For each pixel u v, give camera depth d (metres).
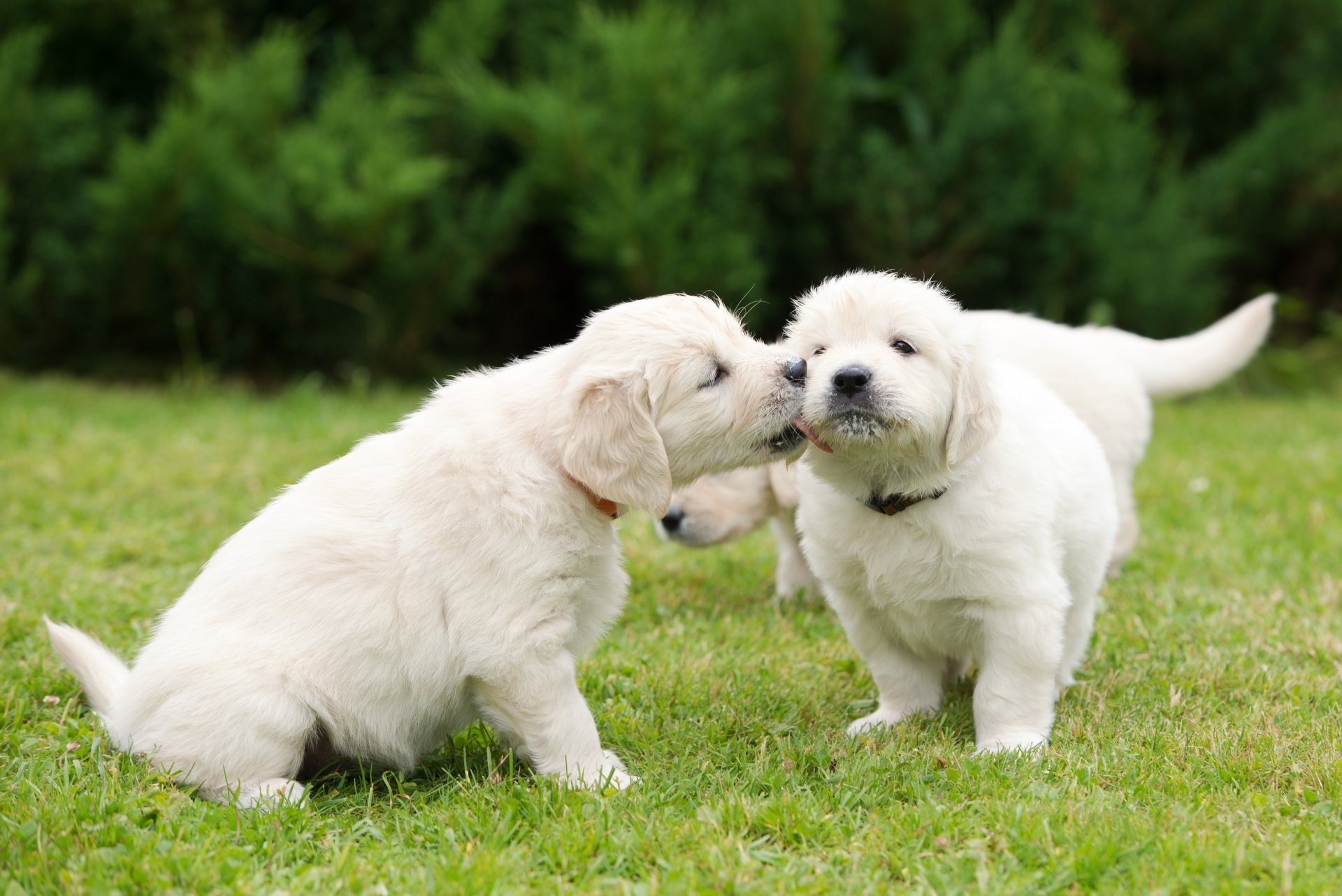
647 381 3.78
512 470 3.74
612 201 11.38
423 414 4.08
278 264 11.65
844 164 12.31
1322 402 12.83
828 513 4.35
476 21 12.35
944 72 12.84
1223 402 12.95
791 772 3.80
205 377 12.48
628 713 4.43
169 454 8.80
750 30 12.18
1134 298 12.44
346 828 3.46
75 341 13.02
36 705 4.37
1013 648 4.12
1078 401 5.72
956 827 3.34
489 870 3.11
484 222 12.04
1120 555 6.19
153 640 3.84
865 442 3.95
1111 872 3.10
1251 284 15.15
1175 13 13.86
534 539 3.68
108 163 12.32
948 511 4.09
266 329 13.02
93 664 4.20
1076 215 12.33
